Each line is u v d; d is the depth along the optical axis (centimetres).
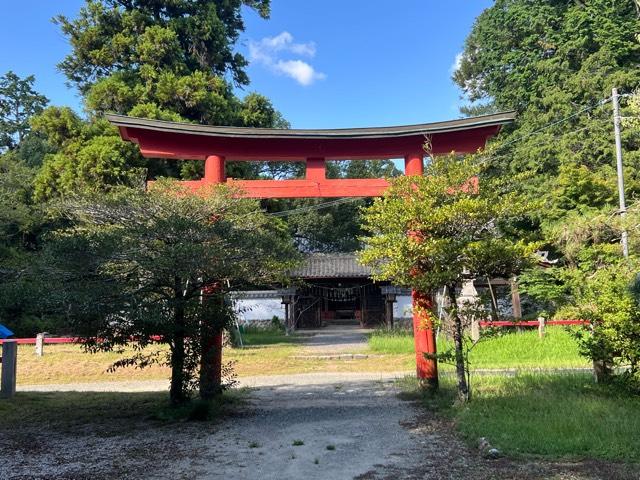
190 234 802
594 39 2564
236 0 2747
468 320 870
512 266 820
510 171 2592
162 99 2167
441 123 1038
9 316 2059
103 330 780
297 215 3828
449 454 589
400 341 1961
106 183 1930
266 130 1036
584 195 2106
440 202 848
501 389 930
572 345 1512
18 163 2580
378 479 512
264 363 1598
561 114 2555
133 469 561
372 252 863
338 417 825
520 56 2912
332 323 3272
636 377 820
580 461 532
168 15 2578
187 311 815
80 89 2458
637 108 1581
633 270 895
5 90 3738
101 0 2417
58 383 1312
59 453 632
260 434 718
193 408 829
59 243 757
